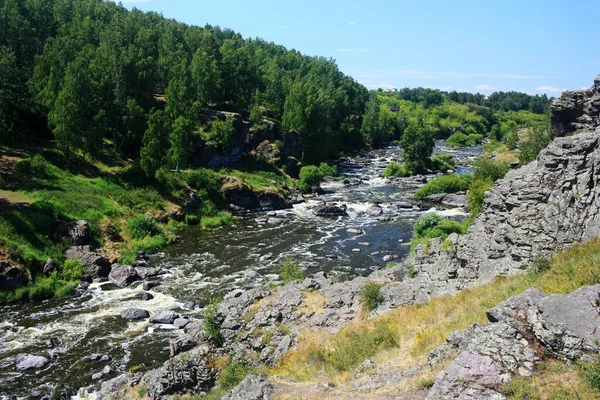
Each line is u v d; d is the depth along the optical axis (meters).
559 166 25.28
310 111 117.88
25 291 42.06
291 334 30.41
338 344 27.34
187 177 78.12
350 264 52.69
